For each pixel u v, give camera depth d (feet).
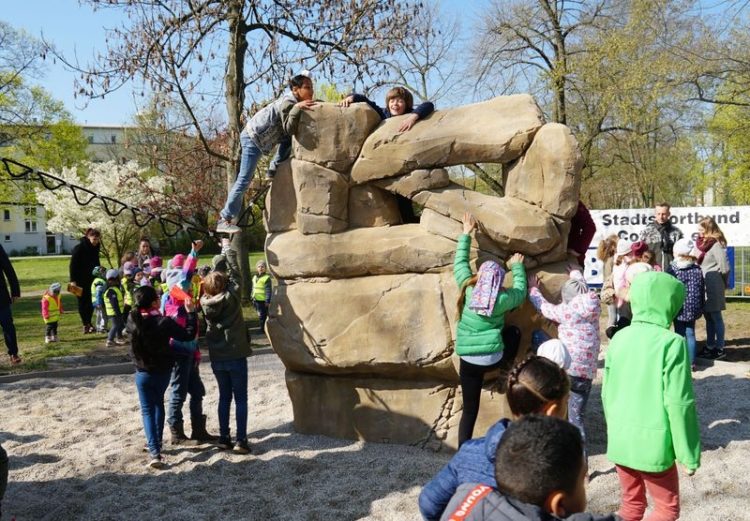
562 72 68.49
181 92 46.21
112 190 91.86
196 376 21.62
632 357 12.63
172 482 18.58
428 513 8.71
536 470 6.72
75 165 126.31
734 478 17.29
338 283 20.83
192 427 21.71
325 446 20.90
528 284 19.08
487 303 16.97
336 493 17.30
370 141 20.27
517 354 19.26
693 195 114.01
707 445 20.01
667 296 12.82
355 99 20.89
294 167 21.03
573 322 17.57
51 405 27.20
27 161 117.29
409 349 19.76
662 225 31.68
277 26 48.11
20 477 19.17
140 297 19.35
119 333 39.11
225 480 18.62
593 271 47.70
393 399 20.75
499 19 73.10
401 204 22.79
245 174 22.09
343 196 20.92
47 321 39.86
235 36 48.01
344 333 20.53
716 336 30.86
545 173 18.89
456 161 19.67
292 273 21.27
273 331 21.58
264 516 16.28
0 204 113.50
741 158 82.38
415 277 19.95
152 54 45.88
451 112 20.42
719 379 27.22
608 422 12.98
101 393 29.25
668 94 59.11
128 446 21.65
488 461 8.32
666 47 58.34
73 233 103.96
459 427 18.06
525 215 18.74
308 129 20.58
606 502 16.29
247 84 49.75
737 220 45.80
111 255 99.50
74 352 37.09
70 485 18.57
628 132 75.87
